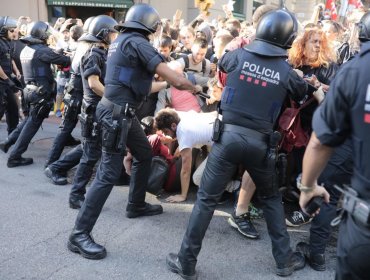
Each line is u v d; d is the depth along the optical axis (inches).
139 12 105.8
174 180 151.6
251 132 95.7
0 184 160.1
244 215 127.2
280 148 116.8
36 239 119.0
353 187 56.4
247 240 124.5
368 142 52.9
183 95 160.4
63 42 237.5
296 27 96.1
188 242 100.8
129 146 123.5
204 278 104.4
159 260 111.2
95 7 471.2
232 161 98.0
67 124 167.0
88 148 136.6
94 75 123.6
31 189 156.3
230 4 256.7
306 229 133.7
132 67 105.6
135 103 110.5
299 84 97.1
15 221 129.7
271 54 94.0
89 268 106.0
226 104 97.7
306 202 65.6
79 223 111.3
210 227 131.6
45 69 173.2
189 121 137.5
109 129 107.3
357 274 57.0
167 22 219.1
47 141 223.3
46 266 106.0
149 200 150.1
